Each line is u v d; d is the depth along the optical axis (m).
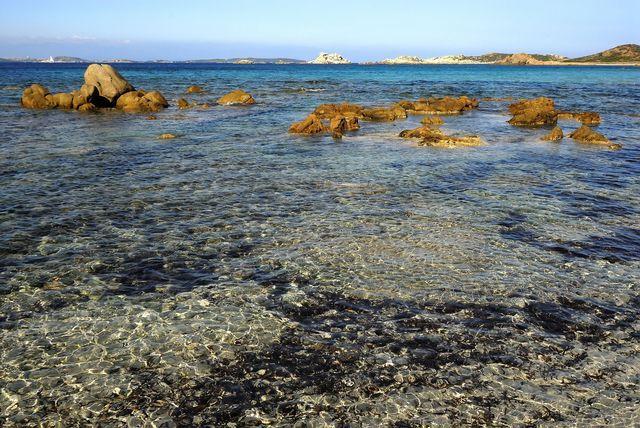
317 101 59.38
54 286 12.22
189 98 61.78
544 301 11.70
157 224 16.41
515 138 34.25
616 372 9.27
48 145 29.20
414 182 21.80
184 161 25.72
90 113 46.12
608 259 13.96
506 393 8.70
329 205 18.48
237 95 55.81
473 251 14.37
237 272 13.05
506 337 10.31
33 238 15.05
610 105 55.22
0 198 18.73
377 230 15.92
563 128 38.94
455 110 49.91
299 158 26.83
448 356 9.70
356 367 9.36
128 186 20.78
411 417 8.13
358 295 11.92
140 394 8.59
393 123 41.84
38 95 49.22
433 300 11.70
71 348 9.80
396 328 10.61
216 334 10.31
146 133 34.56
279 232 15.76
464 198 19.42
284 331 10.46
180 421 8.03
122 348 9.82
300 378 9.06
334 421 8.04
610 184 21.69
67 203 18.39
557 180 22.31
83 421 7.99
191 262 13.60
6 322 10.68
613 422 8.05
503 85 92.94
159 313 11.08
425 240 15.12
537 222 16.73
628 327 10.71
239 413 8.21
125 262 13.55
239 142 31.62
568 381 9.02
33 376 9.00
